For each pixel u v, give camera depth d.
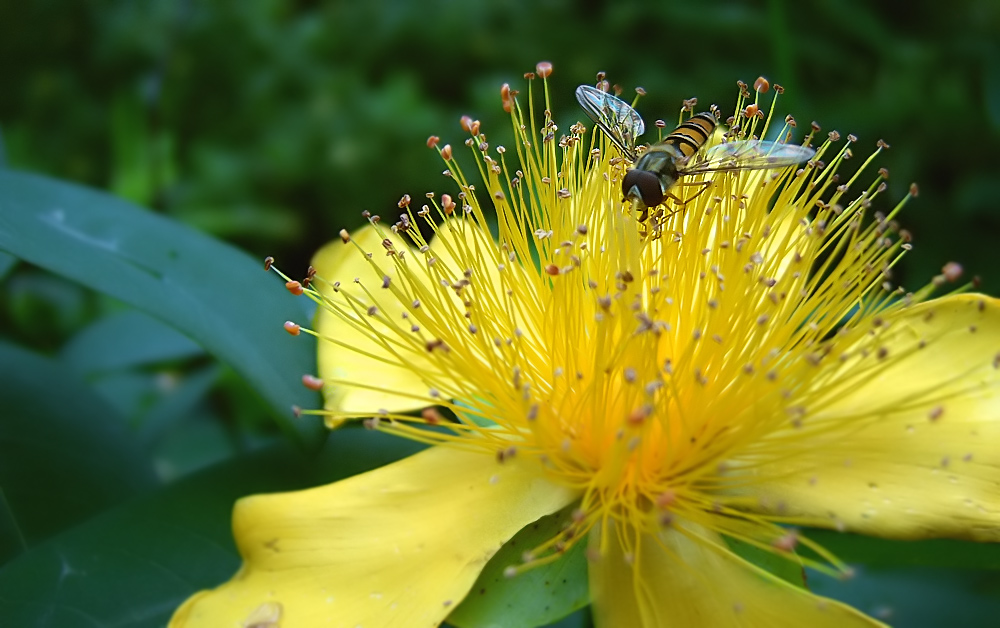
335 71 0.23
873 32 0.18
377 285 0.08
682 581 0.06
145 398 0.12
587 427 0.07
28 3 0.24
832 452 0.07
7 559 0.07
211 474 0.07
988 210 0.16
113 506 0.08
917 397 0.06
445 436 0.07
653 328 0.06
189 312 0.07
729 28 0.21
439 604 0.06
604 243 0.08
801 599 0.06
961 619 0.09
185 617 0.06
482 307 0.07
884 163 0.16
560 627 0.08
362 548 0.06
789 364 0.07
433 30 0.23
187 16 0.23
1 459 0.08
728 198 0.08
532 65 0.22
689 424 0.07
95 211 0.08
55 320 0.12
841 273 0.07
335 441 0.08
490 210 0.11
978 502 0.07
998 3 0.20
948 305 0.08
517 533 0.07
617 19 0.22
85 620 0.06
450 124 0.22
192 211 0.19
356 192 0.21
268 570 0.06
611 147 0.08
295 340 0.08
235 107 0.23
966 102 0.16
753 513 0.07
